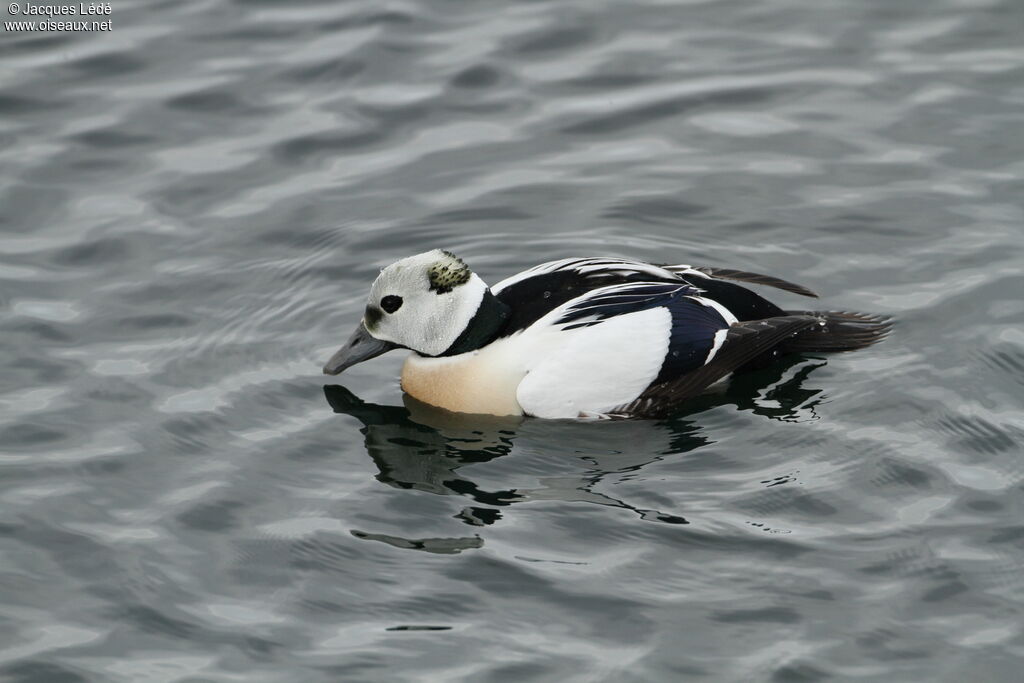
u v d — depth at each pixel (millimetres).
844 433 13094
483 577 11445
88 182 17781
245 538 12023
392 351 15391
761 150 18141
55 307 15602
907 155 17781
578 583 11336
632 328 13609
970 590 11008
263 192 17672
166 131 18703
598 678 10320
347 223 17125
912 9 20641
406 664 10555
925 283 15438
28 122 18812
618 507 12297
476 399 13891
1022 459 12523
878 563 11375
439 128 18781
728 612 10930
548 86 19469
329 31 20562
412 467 13055
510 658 10570
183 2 21250
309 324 15492
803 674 10266
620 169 17969
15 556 11812
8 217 17125
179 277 16188
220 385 14359
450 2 21188
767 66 19641
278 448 13352
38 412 13797
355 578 11500
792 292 15141
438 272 14016
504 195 17562
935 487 12250
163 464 13062
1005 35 19891
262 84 19516
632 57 19953
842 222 16688
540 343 13734
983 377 13711
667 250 16484
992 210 16594
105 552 11852
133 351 14898
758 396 13820
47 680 10500
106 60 20000
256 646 10797
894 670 10266
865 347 14297
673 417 13648
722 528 11906
